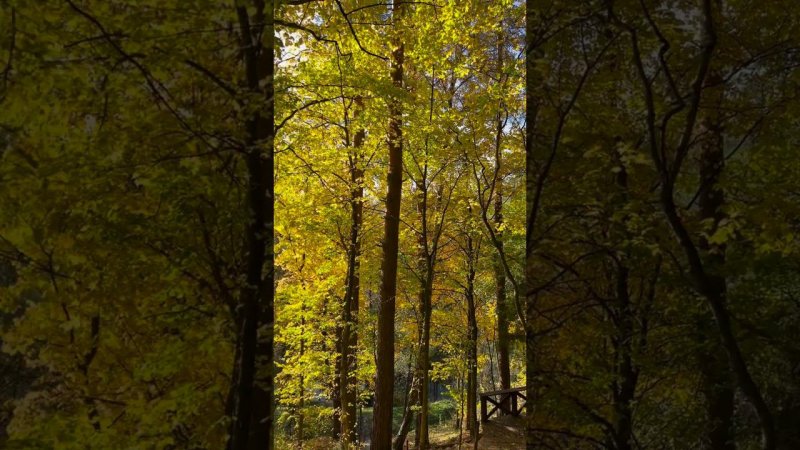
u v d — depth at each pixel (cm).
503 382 1177
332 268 973
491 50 780
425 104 756
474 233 944
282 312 742
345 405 892
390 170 790
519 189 858
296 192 808
